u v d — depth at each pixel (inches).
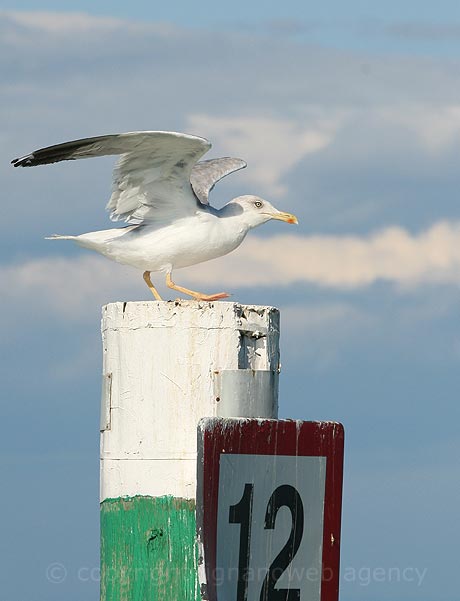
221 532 357.4
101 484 418.6
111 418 413.1
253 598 359.9
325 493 375.9
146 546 394.9
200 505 354.6
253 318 414.9
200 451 356.5
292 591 366.9
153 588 391.5
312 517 372.8
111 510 407.8
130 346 407.2
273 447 368.2
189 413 398.3
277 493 367.9
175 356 402.0
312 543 371.6
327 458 376.8
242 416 391.5
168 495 395.5
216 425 358.9
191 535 388.2
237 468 362.0
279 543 366.6
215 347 401.7
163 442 398.9
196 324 402.0
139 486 400.2
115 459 408.5
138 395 404.2
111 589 402.6
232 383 391.5
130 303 408.8
